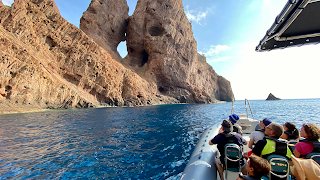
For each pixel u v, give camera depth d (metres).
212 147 4.11
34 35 28.02
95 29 47.38
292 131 3.38
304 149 2.58
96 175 4.02
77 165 4.58
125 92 37.69
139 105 37.75
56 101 24.89
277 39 4.21
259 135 3.19
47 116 15.77
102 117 15.44
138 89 39.69
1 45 21.48
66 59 30.59
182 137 7.82
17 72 21.72
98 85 32.41
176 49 54.59
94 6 48.22
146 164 4.68
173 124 11.76
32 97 22.20
